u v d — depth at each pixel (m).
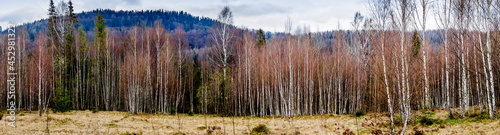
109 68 46.97
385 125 20.11
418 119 20.06
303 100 43.47
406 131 17.47
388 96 15.05
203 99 43.94
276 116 36.59
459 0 19.00
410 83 17.66
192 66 47.94
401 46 15.73
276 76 36.59
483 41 19.64
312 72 37.66
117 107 49.53
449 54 27.02
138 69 40.28
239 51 45.09
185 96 49.03
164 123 24.11
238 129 21.38
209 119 30.88
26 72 40.62
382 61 17.09
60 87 39.12
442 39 21.89
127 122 23.38
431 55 29.64
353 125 21.75
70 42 45.62
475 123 17.31
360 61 33.88
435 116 22.80
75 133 17.42
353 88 39.34
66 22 46.25
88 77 45.31
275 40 43.41
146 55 42.09
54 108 36.59
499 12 17.78
